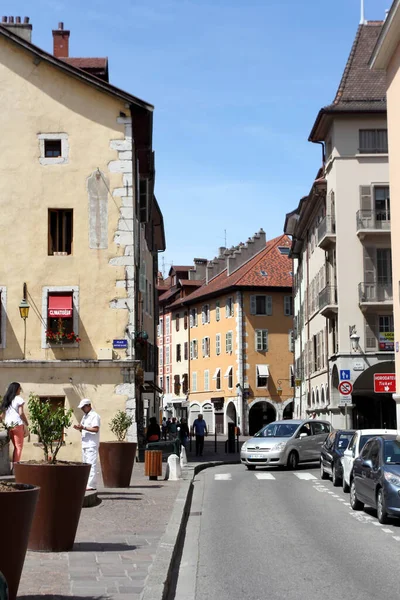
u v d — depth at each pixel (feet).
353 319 141.59
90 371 90.38
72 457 89.04
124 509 49.90
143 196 115.65
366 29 159.84
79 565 31.17
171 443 94.99
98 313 91.61
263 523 49.39
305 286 188.85
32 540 34.32
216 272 289.33
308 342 181.68
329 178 149.48
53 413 37.83
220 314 260.62
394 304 100.94
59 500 34.17
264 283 248.93
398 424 99.09
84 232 92.63
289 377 249.55
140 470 83.10
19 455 52.65
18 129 93.86
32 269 91.86
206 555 37.78
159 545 35.94
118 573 29.66
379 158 143.84
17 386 53.72
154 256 162.71
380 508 48.88
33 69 94.63
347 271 142.51
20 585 27.25
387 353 140.56
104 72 109.70
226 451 136.05
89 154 93.66
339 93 147.64
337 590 29.96
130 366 90.53
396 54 98.99
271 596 28.94
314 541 42.11
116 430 68.18
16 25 107.76
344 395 111.04
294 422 103.76
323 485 77.05
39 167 93.40
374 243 142.51
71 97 94.32
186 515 52.85
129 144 93.76
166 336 312.50
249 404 244.42
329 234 144.46
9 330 90.94
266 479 84.12
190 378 283.59
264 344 248.11
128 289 91.97
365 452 55.77
